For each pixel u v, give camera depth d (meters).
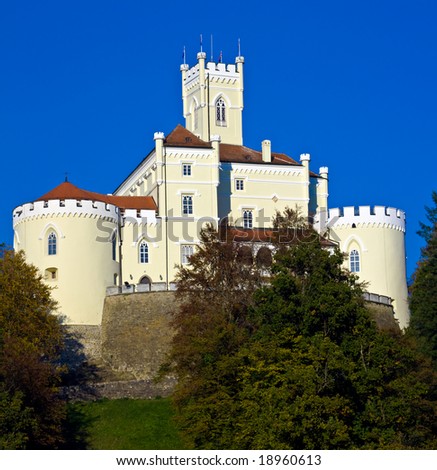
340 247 150.50
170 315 131.25
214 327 110.12
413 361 104.12
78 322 135.12
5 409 101.25
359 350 99.50
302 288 106.31
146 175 153.50
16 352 110.00
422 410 100.88
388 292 149.50
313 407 90.94
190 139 151.50
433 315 124.06
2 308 119.56
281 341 100.25
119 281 141.75
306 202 156.50
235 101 164.50
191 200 148.38
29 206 139.00
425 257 147.00
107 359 131.12
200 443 101.94
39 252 137.62
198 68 163.88
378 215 150.50
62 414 109.62
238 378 102.56
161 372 116.19
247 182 154.50
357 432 94.69
